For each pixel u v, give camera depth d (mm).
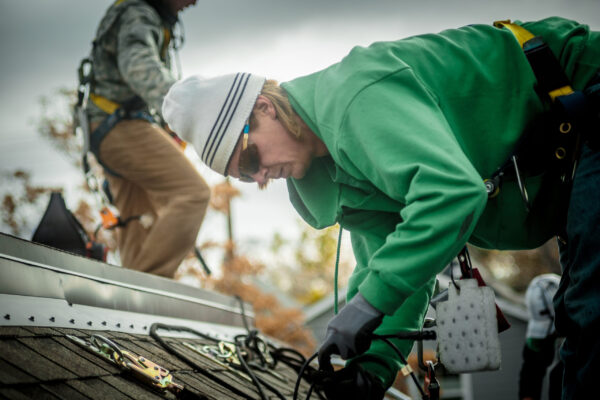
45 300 1796
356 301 1478
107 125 3549
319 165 1936
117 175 3652
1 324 1442
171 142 3668
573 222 1494
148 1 3670
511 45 1707
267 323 15133
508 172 1665
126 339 1995
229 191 15391
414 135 1466
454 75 1665
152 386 1643
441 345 1551
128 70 3395
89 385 1399
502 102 1659
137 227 3715
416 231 1400
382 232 1970
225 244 15219
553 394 2672
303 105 1718
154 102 3357
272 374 2906
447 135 1500
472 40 1748
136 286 2566
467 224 1404
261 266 15617
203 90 1838
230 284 15117
